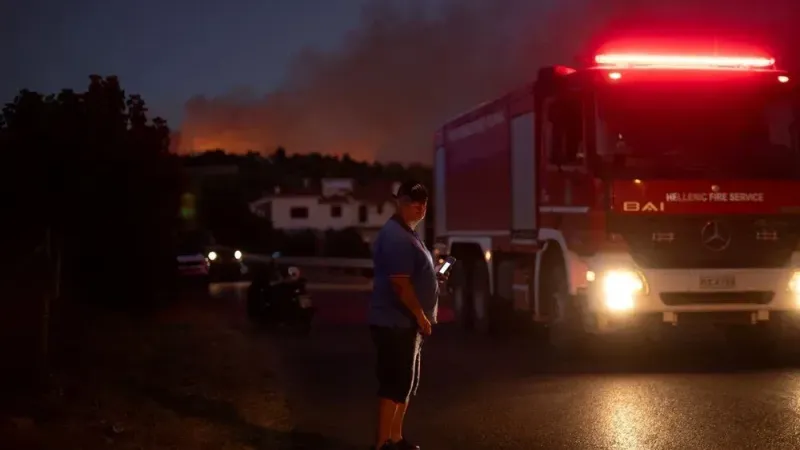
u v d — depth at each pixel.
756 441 8.22
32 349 9.49
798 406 9.70
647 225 12.70
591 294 12.92
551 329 14.65
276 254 19.41
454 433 8.95
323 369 13.34
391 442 7.72
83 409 8.76
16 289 9.49
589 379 11.78
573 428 8.96
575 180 13.34
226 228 71.06
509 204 16.11
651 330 12.99
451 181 19.78
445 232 20.22
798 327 13.19
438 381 11.97
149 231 17.59
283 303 18.25
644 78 12.93
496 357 14.27
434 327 19.75
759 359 13.58
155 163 17.39
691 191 12.73
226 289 34.59
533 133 14.84
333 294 32.78
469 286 18.69
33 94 14.74
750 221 12.88
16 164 13.96
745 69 13.30
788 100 13.07
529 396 10.70
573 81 13.16
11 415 8.04
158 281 18.70
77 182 14.70
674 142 12.90
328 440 8.70
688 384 11.20
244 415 9.77
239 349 14.98
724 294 12.85
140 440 8.01
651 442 8.28
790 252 12.98
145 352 13.34
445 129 20.27
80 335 13.58
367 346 16.25
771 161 12.99
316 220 88.25
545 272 14.77
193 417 9.34
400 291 7.44
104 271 17.27
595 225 12.80
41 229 13.79
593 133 12.88
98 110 15.96
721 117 13.01
